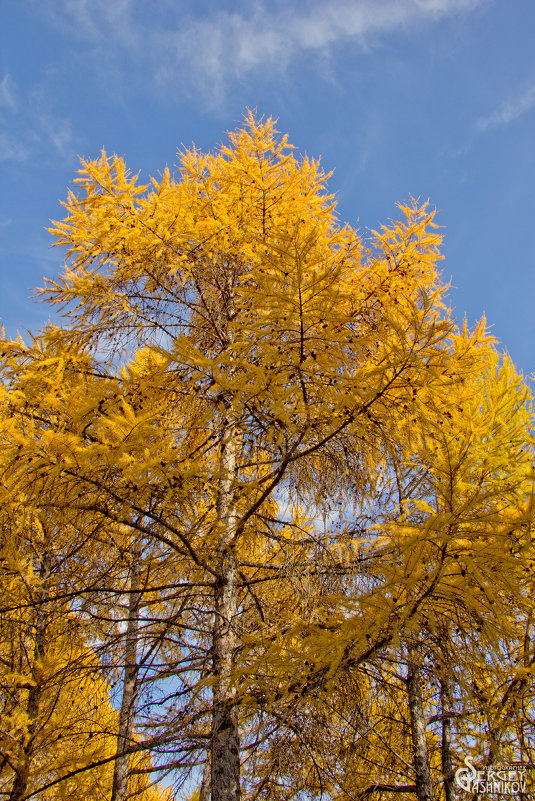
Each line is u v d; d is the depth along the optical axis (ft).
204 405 14.14
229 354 10.41
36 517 11.55
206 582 14.16
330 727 11.44
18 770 14.65
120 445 9.92
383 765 16.53
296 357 10.36
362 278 16.87
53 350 15.14
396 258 16.78
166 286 17.07
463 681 10.16
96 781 16.40
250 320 14.80
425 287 16.94
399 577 9.05
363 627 9.10
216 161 18.42
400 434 11.84
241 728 13.07
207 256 16.16
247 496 14.06
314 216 17.29
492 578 8.92
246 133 16.66
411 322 9.57
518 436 13.94
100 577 13.50
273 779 11.82
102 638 14.38
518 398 14.34
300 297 9.47
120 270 16.22
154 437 10.85
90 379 14.78
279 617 14.80
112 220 14.71
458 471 9.50
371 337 10.52
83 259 15.94
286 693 10.30
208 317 17.49
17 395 10.34
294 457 12.11
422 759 15.81
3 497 9.82
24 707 15.90
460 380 11.77
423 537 8.74
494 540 8.85
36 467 9.48
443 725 16.69
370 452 13.53
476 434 10.35
